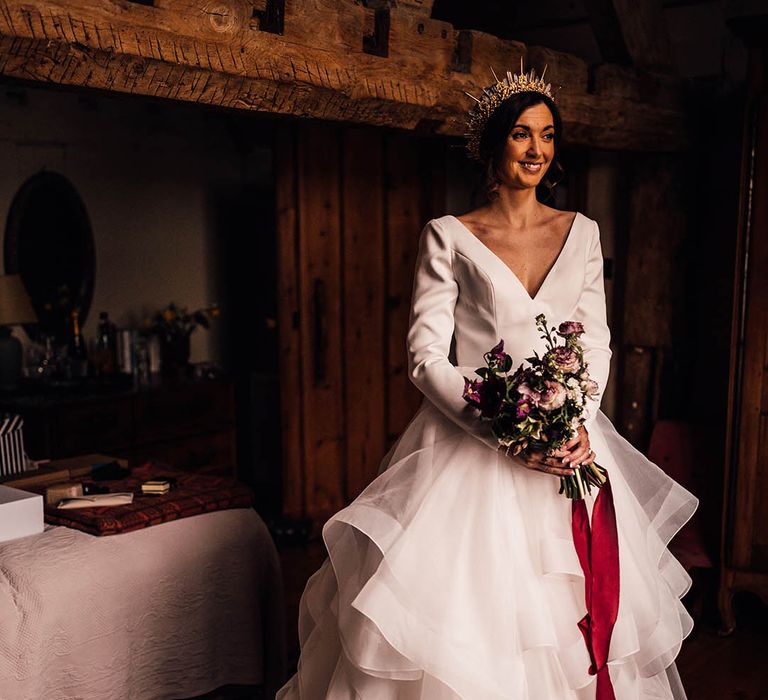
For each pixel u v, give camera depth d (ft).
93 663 7.88
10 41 6.34
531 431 6.09
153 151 18.58
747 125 11.47
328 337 16.35
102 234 17.75
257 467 19.86
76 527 8.66
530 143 6.90
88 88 7.06
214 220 19.89
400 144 16.87
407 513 6.59
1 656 7.28
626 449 7.66
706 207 14.51
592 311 7.33
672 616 7.20
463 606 6.28
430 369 6.78
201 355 19.77
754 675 11.05
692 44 14.53
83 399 14.99
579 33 16.05
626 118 12.72
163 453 16.31
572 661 6.45
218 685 9.00
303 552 15.44
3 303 14.97
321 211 16.02
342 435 16.75
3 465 10.16
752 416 11.79
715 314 14.58
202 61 7.55
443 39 10.07
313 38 8.56
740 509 11.97
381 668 6.22
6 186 16.16
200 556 8.84
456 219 7.28
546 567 6.46
